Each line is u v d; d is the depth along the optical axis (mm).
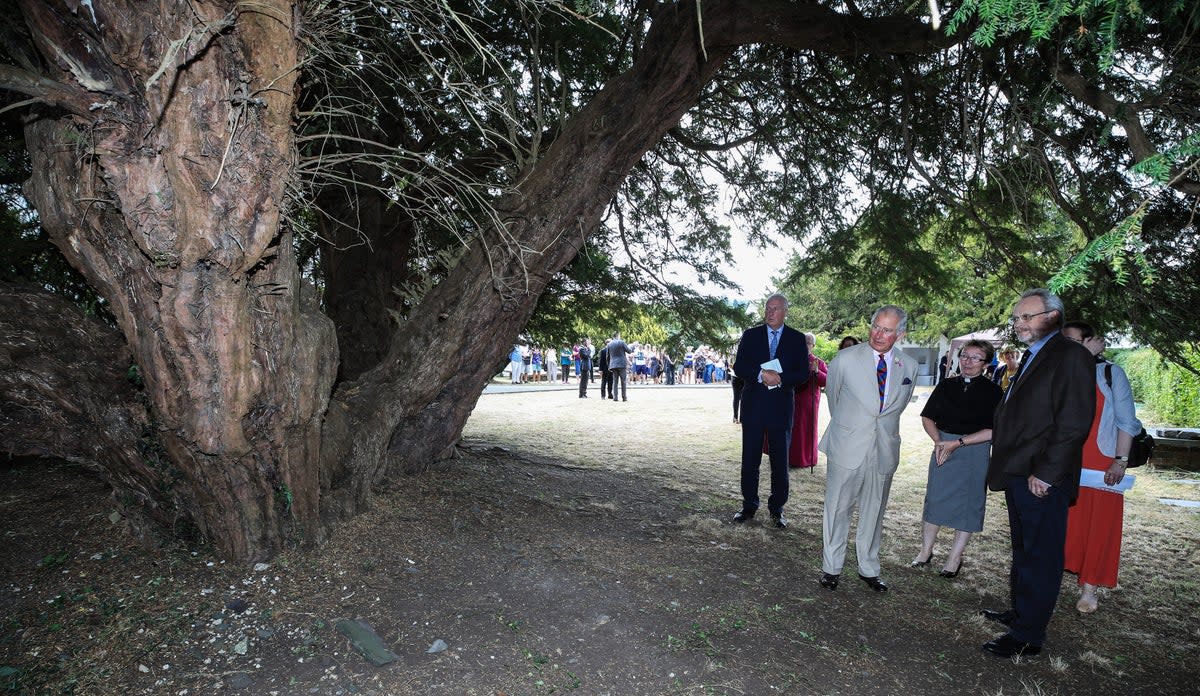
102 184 2645
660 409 14352
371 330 7160
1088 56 4129
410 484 5000
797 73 6914
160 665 2658
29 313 3318
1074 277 1421
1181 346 5121
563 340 8414
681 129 8148
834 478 3877
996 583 4242
